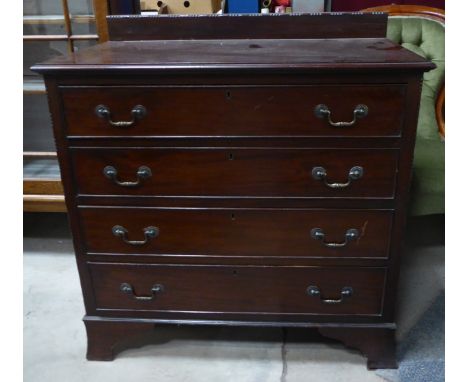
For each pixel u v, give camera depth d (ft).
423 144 5.12
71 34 4.88
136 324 4.14
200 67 3.23
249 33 4.33
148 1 5.24
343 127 3.37
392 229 3.67
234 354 4.32
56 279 5.40
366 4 6.21
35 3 4.84
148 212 3.75
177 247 3.85
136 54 3.70
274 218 3.69
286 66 3.18
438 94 5.58
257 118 3.39
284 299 3.98
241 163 3.53
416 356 4.21
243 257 3.84
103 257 3.93
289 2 5.14
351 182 3.52
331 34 4.28
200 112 3.40
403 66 3.13
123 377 4.10
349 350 4.34
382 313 3.95
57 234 6.30
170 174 3.61
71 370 4.19
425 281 5.23
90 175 3.66
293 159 3.49
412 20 5.66
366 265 3.79
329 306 3.96
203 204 3.69
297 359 4.25
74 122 3.50
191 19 4.31
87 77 3.35
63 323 4.74
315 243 3.75
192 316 4.10
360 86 3.25
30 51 5.07
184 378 4.07
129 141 3.52
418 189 4.59
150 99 3.38
